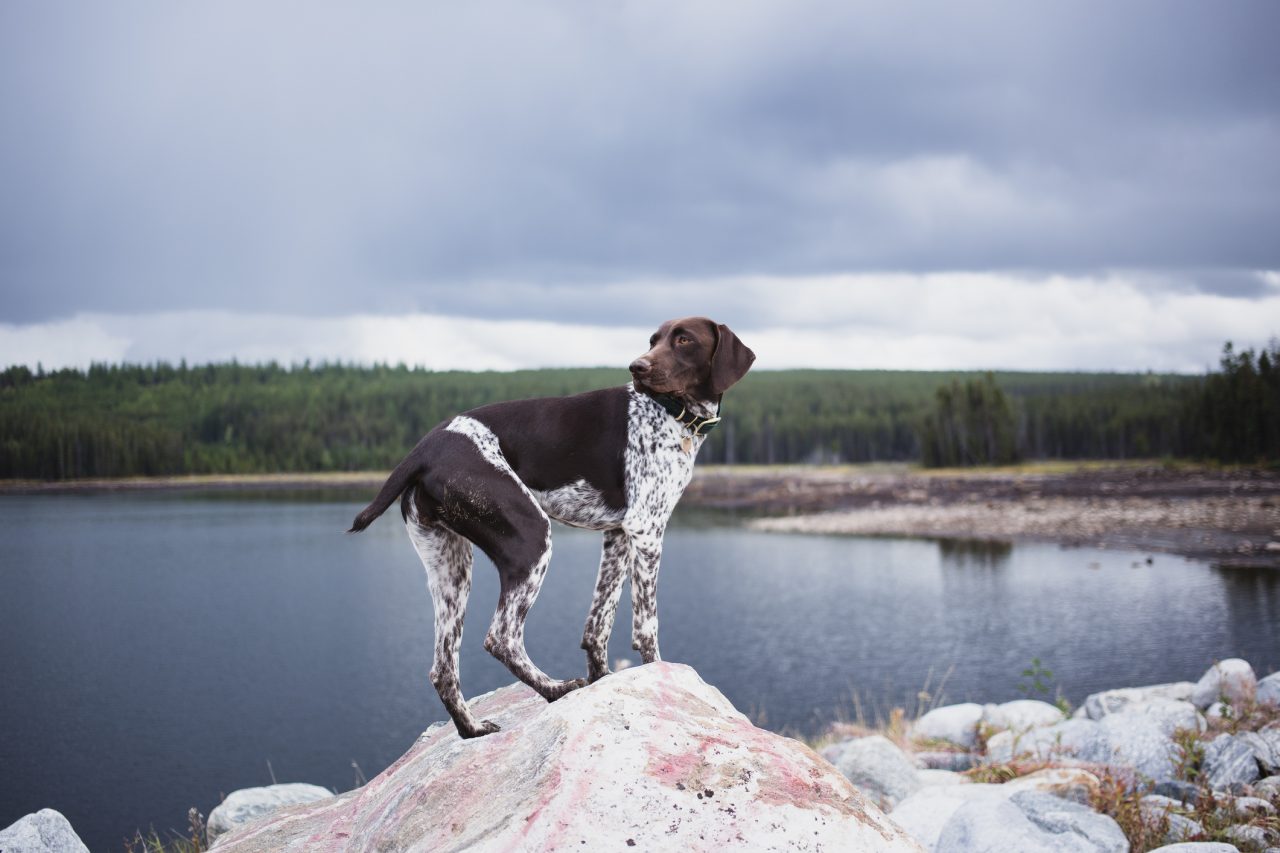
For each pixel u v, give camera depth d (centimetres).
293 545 5531
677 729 343
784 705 1942
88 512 7931
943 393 10888
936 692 1966
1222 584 3017
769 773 330
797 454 13738
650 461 451
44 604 3644
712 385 461
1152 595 2905
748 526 5681
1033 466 9994
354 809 436
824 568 3897
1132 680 1973
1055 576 3369
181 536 5991
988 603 2958
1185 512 4891
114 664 2669
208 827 734
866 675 2172
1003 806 561
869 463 13312
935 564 3847
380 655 2756
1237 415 8481
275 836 437
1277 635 2298
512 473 426
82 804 1574
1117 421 10688
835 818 318
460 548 436
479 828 317
